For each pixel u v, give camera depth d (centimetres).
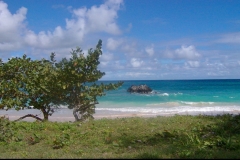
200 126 1102
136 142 910
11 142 931
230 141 815
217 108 2812
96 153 771
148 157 652
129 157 670
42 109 1440
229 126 1079
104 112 2517
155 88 6669
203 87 6812
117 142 909
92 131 1068
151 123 1188
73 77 1345
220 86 7144
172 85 8112
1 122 1021
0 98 1370
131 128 1116
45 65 1397
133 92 4722
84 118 1435
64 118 2105
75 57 1369
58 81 1334
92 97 1406
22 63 1364
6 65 1342
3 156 725
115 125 1182
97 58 1390
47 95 1388
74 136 1006
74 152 785
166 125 1160
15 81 1355
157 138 951
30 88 1341
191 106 3019
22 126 1150
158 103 3322
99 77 1408
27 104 1423
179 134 990
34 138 977
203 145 812
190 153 686
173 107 2925
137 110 2658
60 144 877
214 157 649
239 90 5569
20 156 722
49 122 1270
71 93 1416
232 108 2817
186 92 5153
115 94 4500
